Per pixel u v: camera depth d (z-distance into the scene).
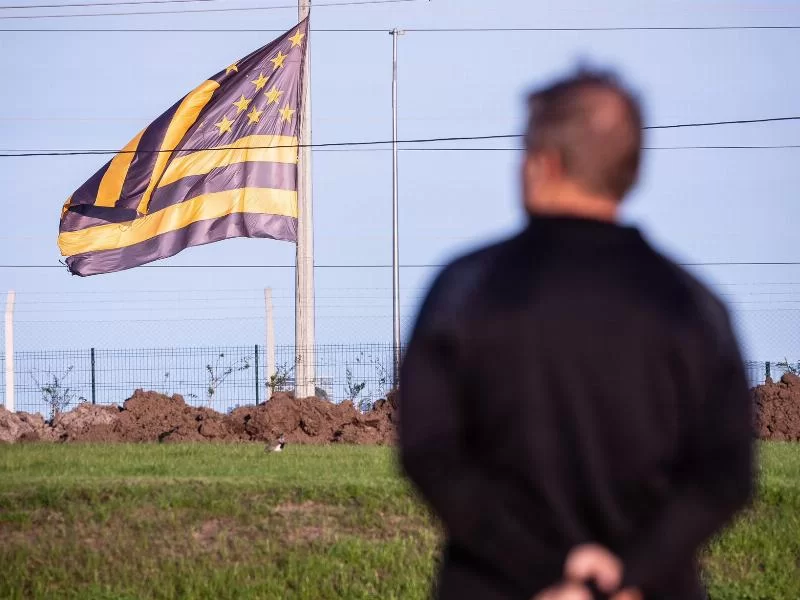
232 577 22.92
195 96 57.03
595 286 6.36
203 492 26.47
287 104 57.88
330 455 37.31
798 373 65.81
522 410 6.26
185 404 54.19
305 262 57.81
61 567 23.39
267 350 68.25
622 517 6.25
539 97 6.93
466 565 6.42
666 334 6.28
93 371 68.75
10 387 68.44
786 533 24.44
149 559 23.67
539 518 6.24
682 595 6.30
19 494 26.36
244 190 57.28
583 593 6.07
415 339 6.52
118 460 35.81
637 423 6.23
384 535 24.72
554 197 6.77
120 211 57.56
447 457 6.29
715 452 6.30
